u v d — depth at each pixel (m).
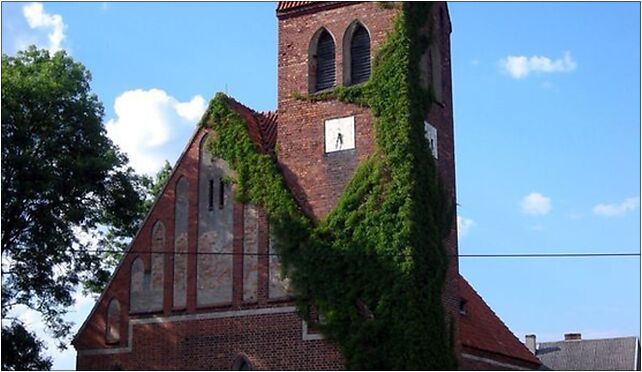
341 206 39.50
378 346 37.25
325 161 40.69
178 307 41.75
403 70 40.03
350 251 38.75
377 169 39.25
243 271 40.81
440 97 42.91
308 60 42.28
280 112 42.34
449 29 44.91
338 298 38.44
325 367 38.16
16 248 51.06
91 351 43.19
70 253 52.69
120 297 43.22
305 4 42.78
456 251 41.50
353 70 41.66
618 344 103.50
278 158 41.84
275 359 39.22
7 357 49.50
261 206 41.09
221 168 42.41
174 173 43.38
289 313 39.38
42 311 52.25
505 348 47.88
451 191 42.22
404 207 38.31
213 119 43.09
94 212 53.53
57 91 50.06
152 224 43.34
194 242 42.19
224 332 40.56
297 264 39.62
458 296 41.22
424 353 36.84
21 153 49.19
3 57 50.91
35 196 50.06
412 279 37.41
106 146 52.72
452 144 43.28
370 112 40.25
